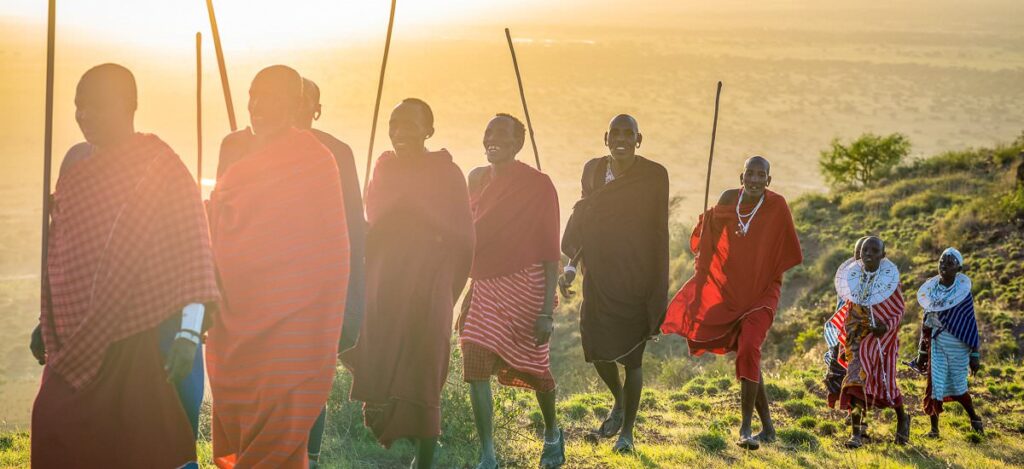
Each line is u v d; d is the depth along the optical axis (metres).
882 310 9.39
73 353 4.30
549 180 6.50
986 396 12.26
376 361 5.66
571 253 7.57
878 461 8.36
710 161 8.43
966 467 8.60
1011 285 19.14
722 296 8.39
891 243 24.62
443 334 5.73
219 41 5.38
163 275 4.32
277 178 4.79
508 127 6.44
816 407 11.25
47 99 4.40
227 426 4.94
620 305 7.39
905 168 32.47
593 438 8.06
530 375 6.57
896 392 9.54
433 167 5.84
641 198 7.29
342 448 7.05
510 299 6.41
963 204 25.81
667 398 11.70
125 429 4.35
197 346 4.27
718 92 8.34
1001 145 31.22
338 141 5.42
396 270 5.71
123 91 4.38
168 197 4.35
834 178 36.81
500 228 6.38
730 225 8.30
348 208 5.31
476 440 7.31
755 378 8.21
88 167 4.36
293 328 4.76
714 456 8.06
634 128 7.27
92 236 4.34
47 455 4.33
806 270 25.20
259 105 4.86
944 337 10.22
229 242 4.80
